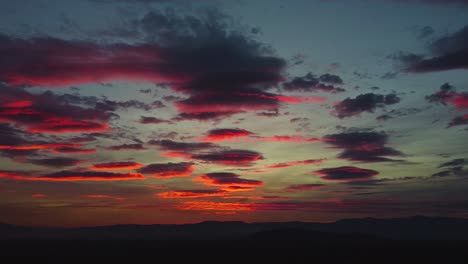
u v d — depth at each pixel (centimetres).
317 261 9112
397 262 8831
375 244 16150
